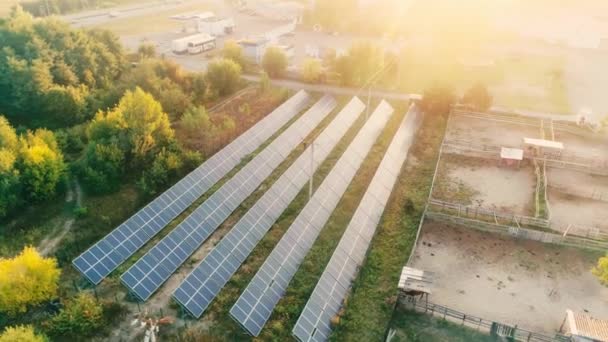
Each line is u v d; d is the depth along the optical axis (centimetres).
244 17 17375
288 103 8269
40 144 5791
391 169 6412
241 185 5872
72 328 3931
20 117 7650
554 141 7506
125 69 9331
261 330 4009
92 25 15088
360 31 14712
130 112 6288
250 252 4897
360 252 4897
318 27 14988
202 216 5212
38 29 8438
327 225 5447
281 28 14150
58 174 5694
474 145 7469
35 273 4078
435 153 7244
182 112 7888
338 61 9838
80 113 7525
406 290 4350
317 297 4125
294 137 7169
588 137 7900
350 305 4331
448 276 4791
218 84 9038
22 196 5466
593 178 6669
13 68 7525
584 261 5038
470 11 13425
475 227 5538
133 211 5634
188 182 5766
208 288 4269
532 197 6159
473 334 4122
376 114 7944
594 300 4534
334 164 6744
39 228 5262
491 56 12444
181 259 4725
